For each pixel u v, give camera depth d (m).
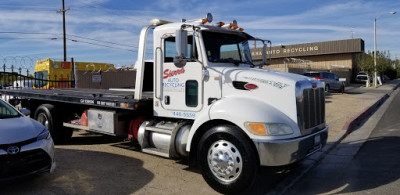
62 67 16.69
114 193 4.54
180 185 4.92
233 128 4.52
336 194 4.65
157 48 5.67
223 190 4.55
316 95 5.09
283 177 5.41
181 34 4.77
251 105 4.52
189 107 5.29
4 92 9.38
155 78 5.73
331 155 6.87
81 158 6.35
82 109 7.53
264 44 6.38
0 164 4.34
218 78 5.00
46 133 5.11
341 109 14.33
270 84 4.67
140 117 6.33
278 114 4.49
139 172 5.51
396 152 6.78
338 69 45.03
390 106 16.80
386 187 4.84
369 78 40.53
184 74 5.33
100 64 18.08
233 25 5.70
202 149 4.75
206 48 5.23
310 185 5.06
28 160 4.60
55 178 5.14
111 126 6.41
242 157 4.39
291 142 4.35
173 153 5.34
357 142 8.04
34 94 8.23
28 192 4.55
